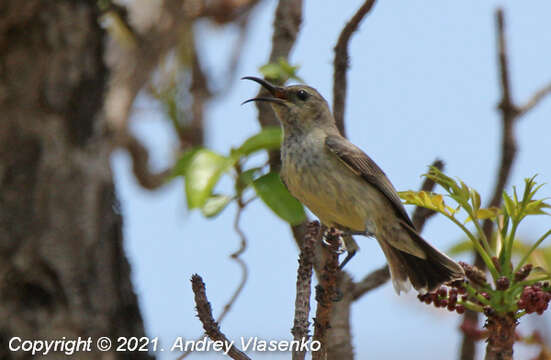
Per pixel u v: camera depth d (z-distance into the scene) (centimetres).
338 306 1025
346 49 1052
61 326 746
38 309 744
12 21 784
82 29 814
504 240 733
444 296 734
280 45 1155
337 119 1094
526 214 717
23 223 759
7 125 777
